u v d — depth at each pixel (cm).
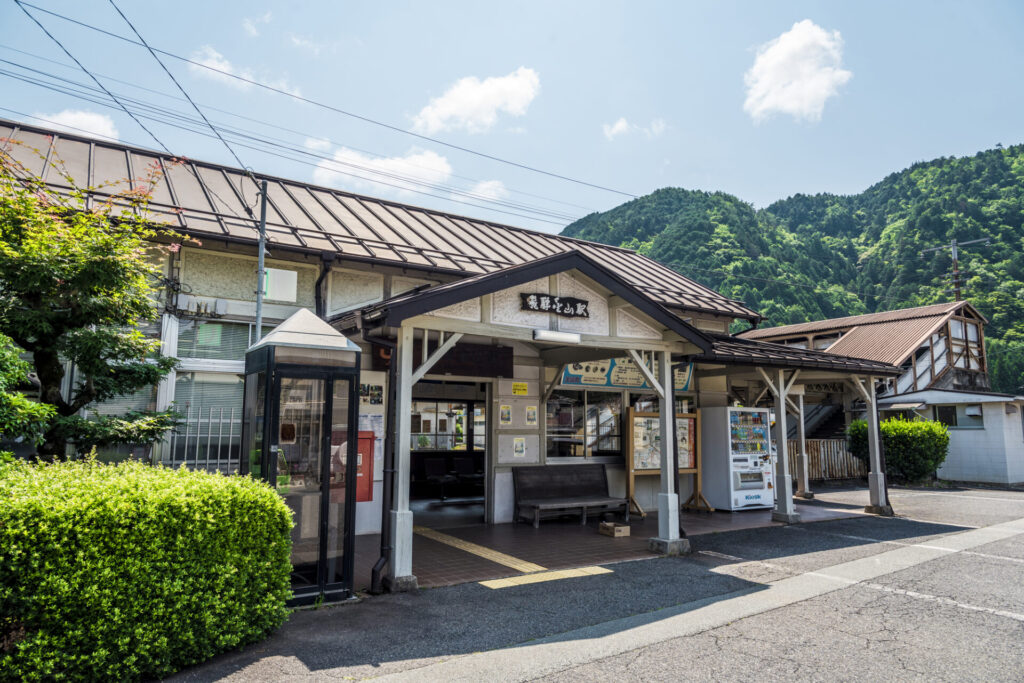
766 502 1149
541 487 973
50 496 338
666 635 458
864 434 1789
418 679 371
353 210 1059
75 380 670
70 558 332
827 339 2680
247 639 421
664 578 630
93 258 533
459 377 912
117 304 585
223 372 762
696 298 1304
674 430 787
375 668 386
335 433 554
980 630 479
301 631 453
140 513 358
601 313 745
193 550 381
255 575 420
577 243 1445
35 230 539
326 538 525
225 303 762
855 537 880
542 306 687
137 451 678
